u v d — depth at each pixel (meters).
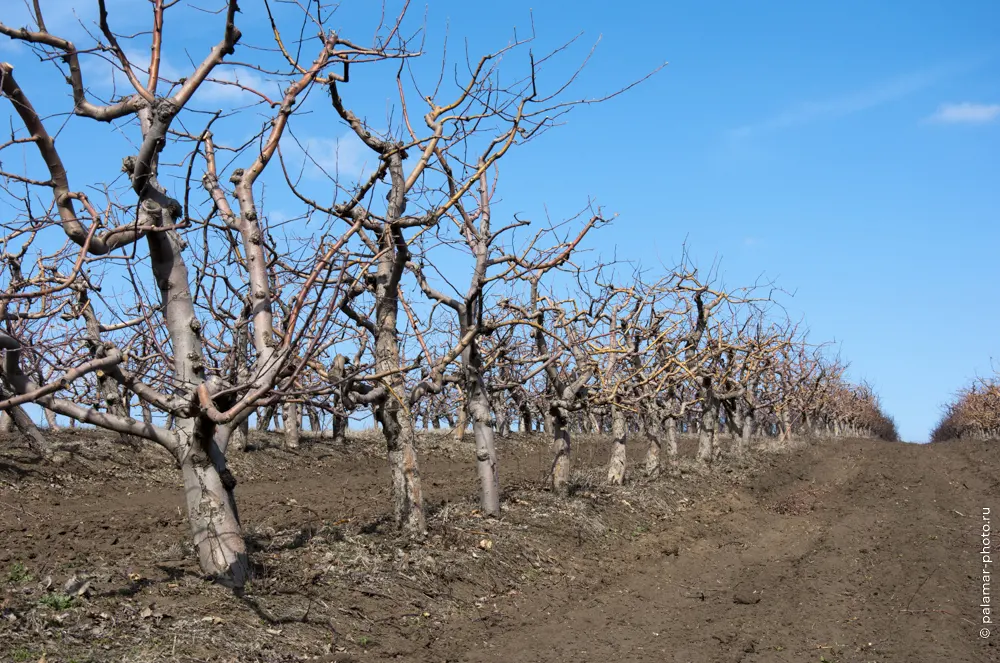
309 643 8.88
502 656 9.67
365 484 22.00
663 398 24.41
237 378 9.84
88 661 7.38
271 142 9.78
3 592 8.62
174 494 19.00
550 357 15.91
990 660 10.20
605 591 12.93
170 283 9.68
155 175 9.62
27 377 9.16
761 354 26.47
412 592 10.94
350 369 11.02
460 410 31.89
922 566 14.93
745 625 11.42
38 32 8.74
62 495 17.55
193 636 8.23
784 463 28.48
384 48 10.02
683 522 17.97
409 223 11.22
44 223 8.64
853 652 10.41
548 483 18.61
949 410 82.81
